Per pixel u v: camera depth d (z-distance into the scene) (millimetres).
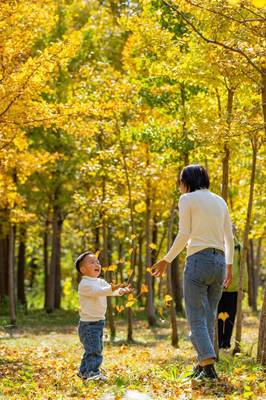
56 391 7324
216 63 9430
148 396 5926
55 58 11555
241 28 8594
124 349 9953
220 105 11891
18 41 11562
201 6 8625
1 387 7578
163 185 18969
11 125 11930
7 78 11203
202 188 7105
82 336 8320
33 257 47875
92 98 16078
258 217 19609
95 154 20250
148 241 20922
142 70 15328
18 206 22375
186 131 13203
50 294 29062
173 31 12320
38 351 13305
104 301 8414
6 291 32188
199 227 6883
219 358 10609
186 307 6930
